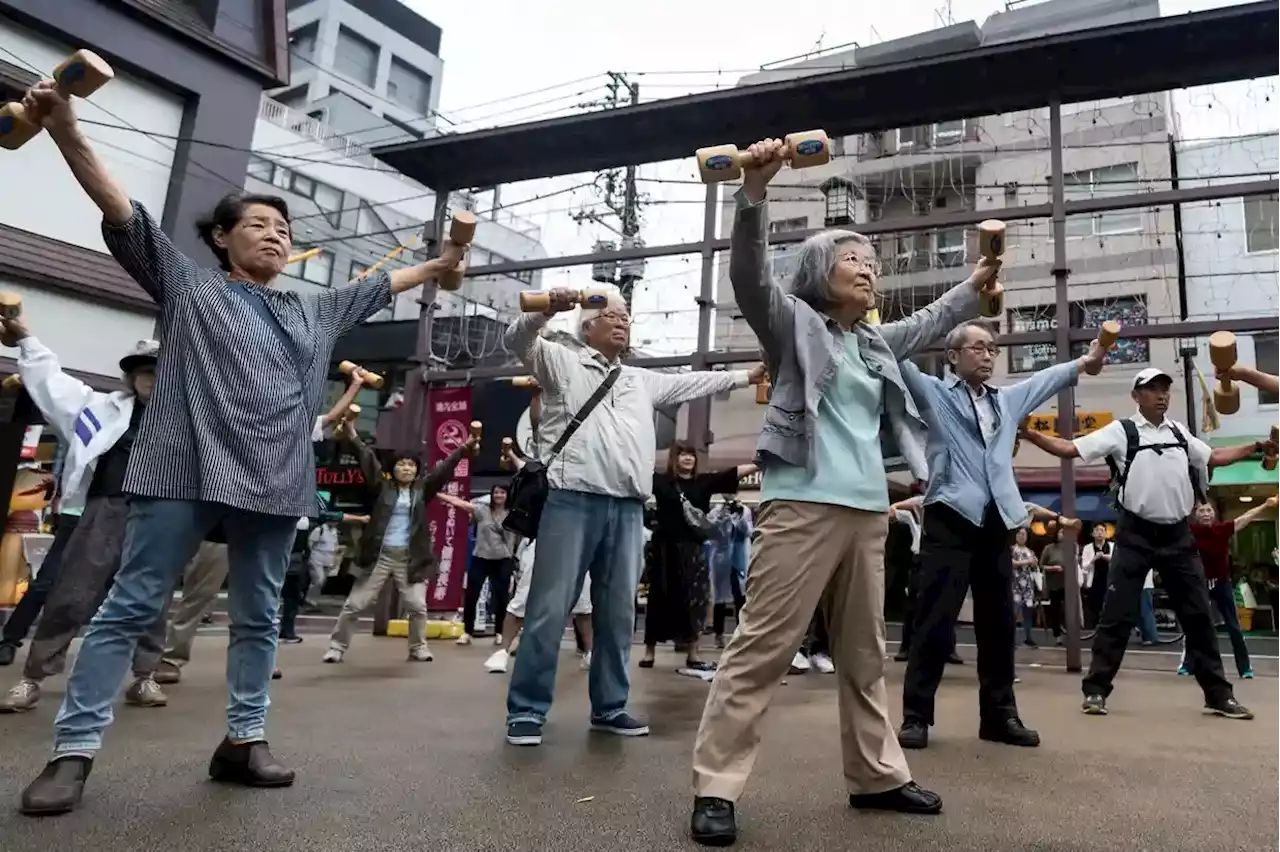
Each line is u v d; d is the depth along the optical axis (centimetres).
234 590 242
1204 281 1405
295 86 2797
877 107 828
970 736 353
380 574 592
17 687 346
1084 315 1455
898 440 242
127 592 219
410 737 314
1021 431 419
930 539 343
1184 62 725
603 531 335
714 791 200
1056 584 1157
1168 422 439
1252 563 1468
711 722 210
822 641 629
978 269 277
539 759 281
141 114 998
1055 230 731
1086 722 393
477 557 807
